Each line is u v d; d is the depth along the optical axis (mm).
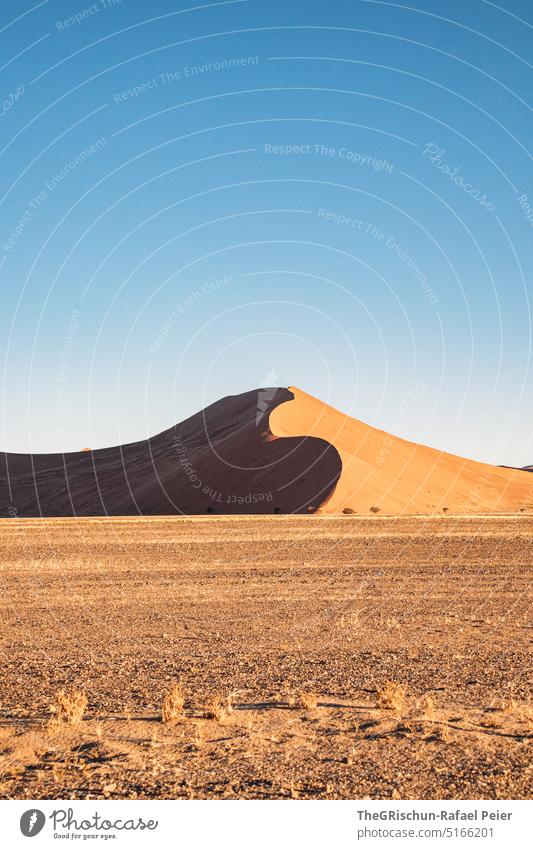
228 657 12523
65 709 8766
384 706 9172
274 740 7965
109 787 6715
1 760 7395
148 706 9305
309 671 11344
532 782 6859
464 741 7926
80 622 16500
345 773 7055
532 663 11789
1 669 11664
